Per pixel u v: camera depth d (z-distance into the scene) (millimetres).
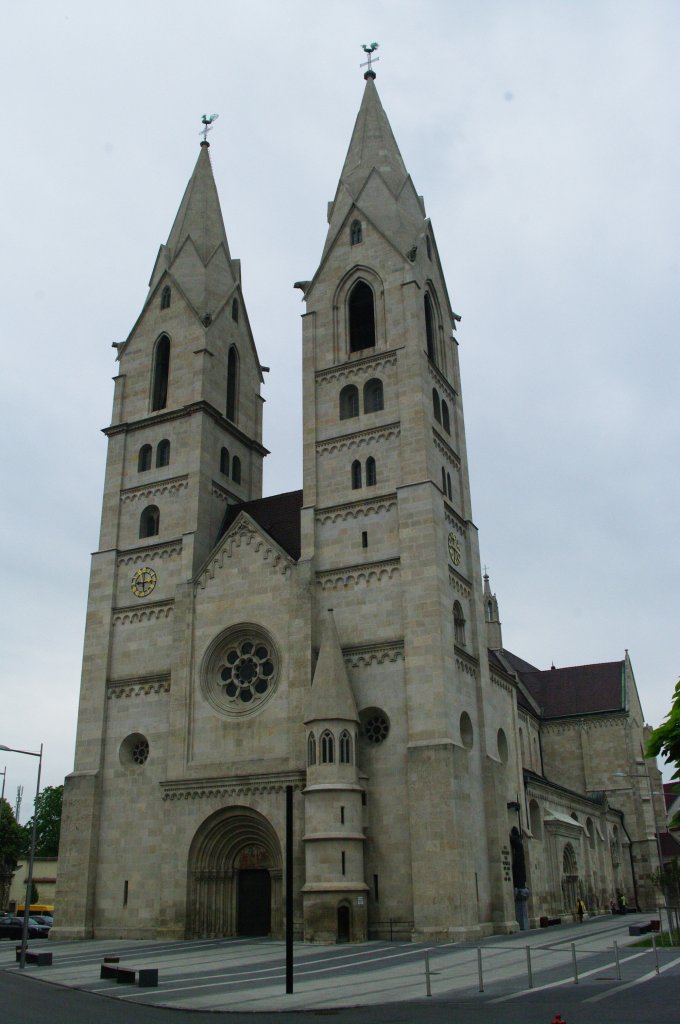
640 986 29484
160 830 59000
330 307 68938
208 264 76812
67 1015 25266
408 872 51719
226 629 61219
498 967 36188
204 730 59094
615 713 98250
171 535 67062
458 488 67000
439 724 53250
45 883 108188
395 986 30812
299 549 63719
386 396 64125
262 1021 23828
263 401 79812
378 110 77375
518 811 64000
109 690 64625
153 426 71438
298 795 54125
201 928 55250
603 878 84375
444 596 57500
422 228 72625
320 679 54312
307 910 49938
